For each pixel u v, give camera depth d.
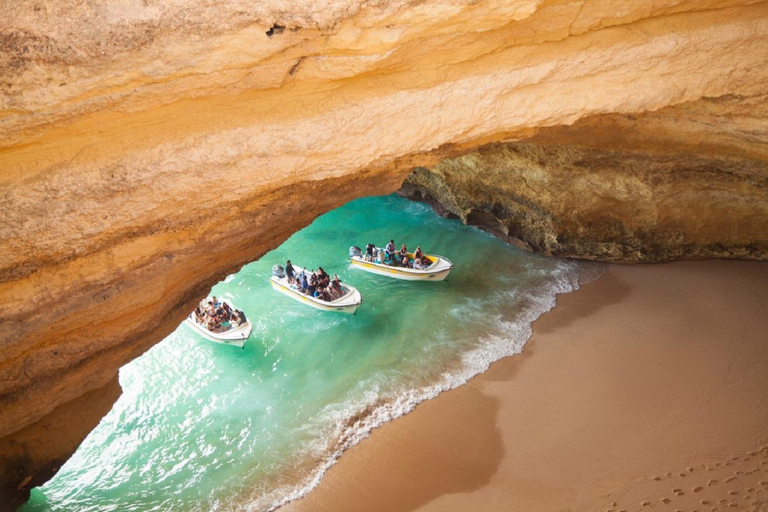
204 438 10.21
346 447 9.81
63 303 6.17
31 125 5.24
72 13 4.93
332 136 6.53
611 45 7.07
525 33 6.61
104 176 5.66
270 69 5.86
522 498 8.48
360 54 6.02
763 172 10.82
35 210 5.48
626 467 8.68
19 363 6.39
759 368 10.42
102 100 5.39
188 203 6.29
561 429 9.76
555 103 7.30
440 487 8.93
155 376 11.73
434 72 6.68
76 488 9.26
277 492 9.08
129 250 6.30
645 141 10.82
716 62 7.42
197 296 8.15
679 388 10.26
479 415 10.30
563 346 11.97
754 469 7.96
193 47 5.38
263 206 7.07
